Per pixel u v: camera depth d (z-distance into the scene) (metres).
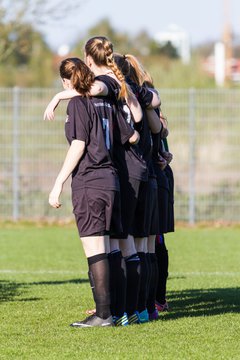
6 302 28.47
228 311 26.62
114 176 22.94
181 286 33.28
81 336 22.30
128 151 23.67
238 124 61.38
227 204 61.47
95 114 22.92
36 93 61.56
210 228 60.25
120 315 23.91
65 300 28.97
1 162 61.81
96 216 22.77
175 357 19.91
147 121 24.42
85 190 22.75
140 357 19.89
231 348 20.94
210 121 61.50
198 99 61.50
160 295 27.02
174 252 46.31
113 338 22.00
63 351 20.55
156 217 24.88
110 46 23.72
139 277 24.19
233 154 61.41
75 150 22.77
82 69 22.89
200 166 61.47
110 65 23.56
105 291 23.42
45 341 21.75
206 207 61.50
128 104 23.58
